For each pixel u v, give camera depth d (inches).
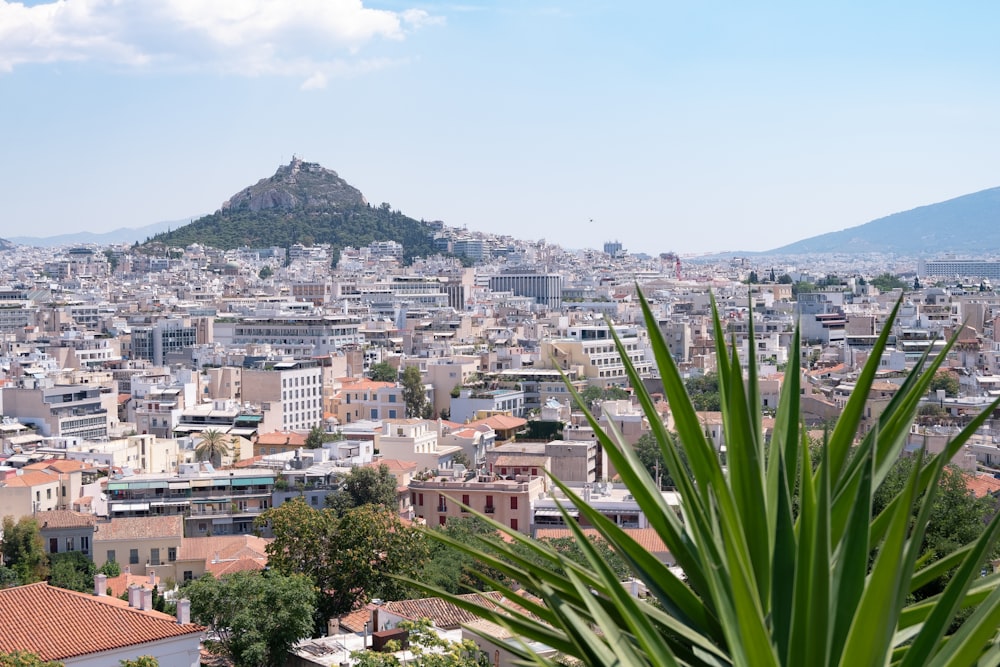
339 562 6604.3
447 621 5516.7
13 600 4909.0
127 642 4788.4
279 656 5570.9
